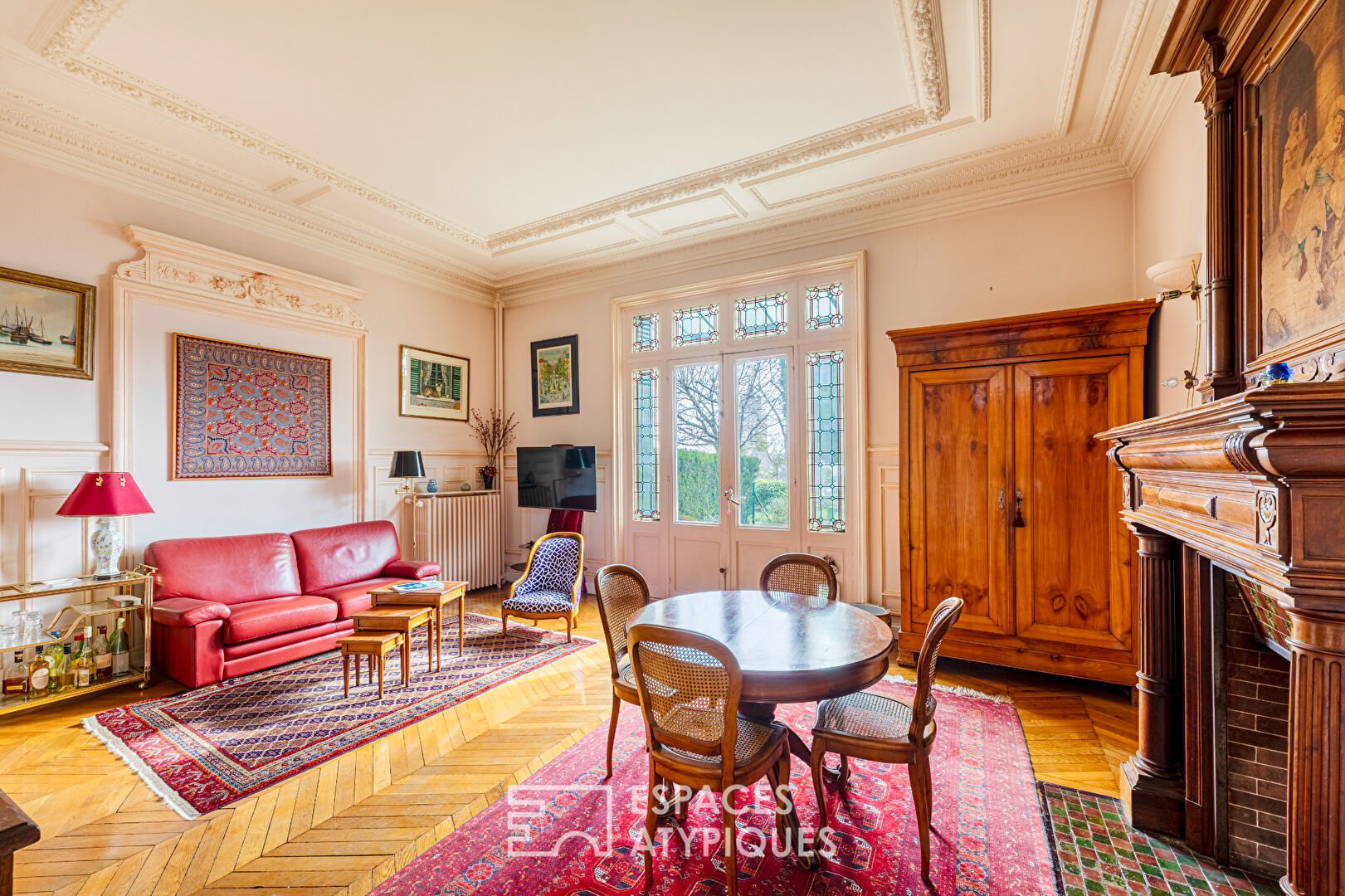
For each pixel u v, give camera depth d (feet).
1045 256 12.46
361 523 15.39
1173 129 9.16
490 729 9.38
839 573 14.88
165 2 7.94
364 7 8.08
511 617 14.19
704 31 8.61
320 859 6.28
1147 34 8.32
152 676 11.55
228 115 10.75
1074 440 10.32
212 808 7.22
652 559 17.97
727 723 5.59
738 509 16.48
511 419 20.77
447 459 19.15
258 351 14.19
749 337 16.39
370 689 10.91
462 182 13.38
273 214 14.51
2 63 9.25
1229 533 4.21
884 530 14.08
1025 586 10.67
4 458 10.62
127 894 5.77
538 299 20.11
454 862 6.23
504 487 20.80
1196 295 7.67
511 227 16.10
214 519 13.38
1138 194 11.24
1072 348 10.30
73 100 10.21
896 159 12.26
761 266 16.05
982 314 13.09
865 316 14.38
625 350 18.57
